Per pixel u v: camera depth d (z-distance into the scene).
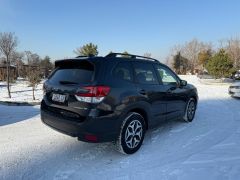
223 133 5.55
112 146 4.60
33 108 8.44
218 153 4.35
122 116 3.99
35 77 11.72
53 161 3.95
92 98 3.66
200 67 66.00
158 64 5.22
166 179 3.42
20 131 5.54
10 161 3.92
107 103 3.75
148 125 4.66
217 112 8.00
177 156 4.20
